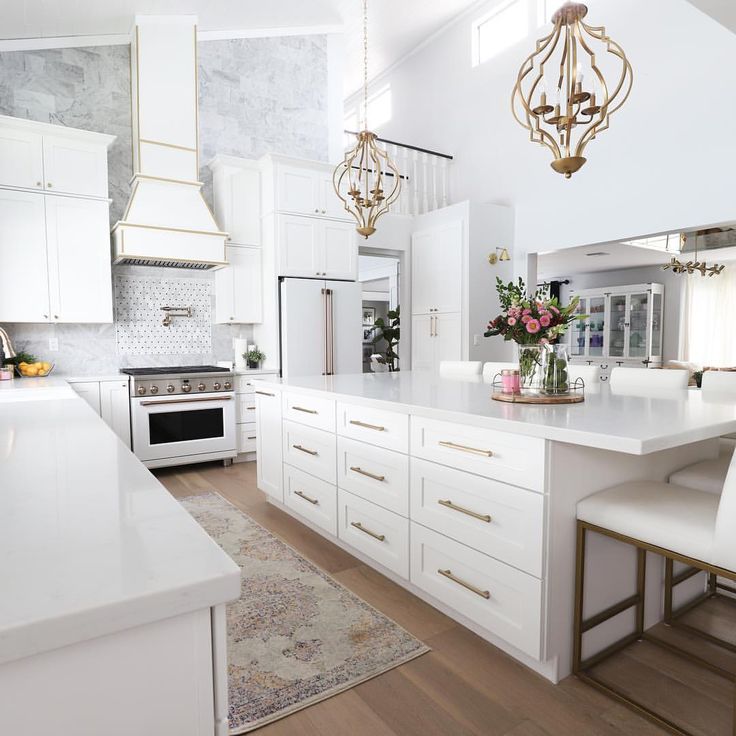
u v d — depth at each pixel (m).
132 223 4.07
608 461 1.79
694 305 8.69
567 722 1.50
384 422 2.28
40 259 3.83
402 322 6.28
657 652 1.85
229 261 4.77
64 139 3.89
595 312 9.18
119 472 0.95
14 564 0.54
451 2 6.25
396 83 7.63
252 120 5.26
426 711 1.55
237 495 3.70
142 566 0.54
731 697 1.61
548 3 5.55
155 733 0.51
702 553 1.41
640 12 4.67
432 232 5.89
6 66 4.07
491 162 6.15
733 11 2.68
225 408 4.50
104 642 0.48
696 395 2.39
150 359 4.70
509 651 1.82
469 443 1.86
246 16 4.81
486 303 5.62
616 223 4.94
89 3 3.82
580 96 1.99
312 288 4.84
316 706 1.57
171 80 4.34
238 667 1.75
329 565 2.55
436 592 2.04
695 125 4.34
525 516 1.67
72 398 2.30
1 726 0.44
